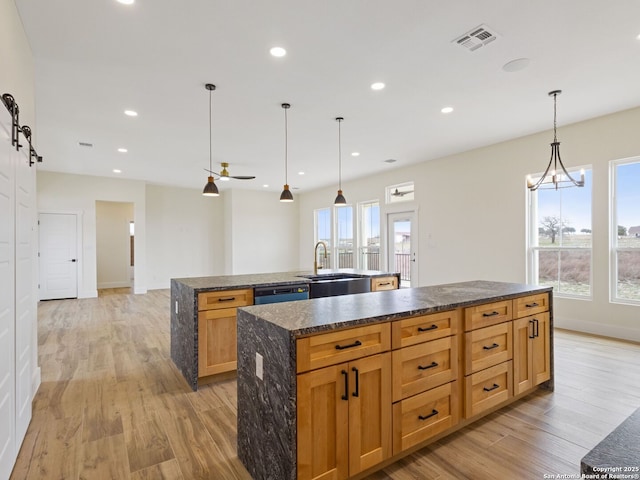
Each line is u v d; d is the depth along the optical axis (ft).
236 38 8.56
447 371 6.91
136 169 23.20
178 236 30.83
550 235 16.10
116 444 7.00
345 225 28.66
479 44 8.92
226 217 32.40
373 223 26.05
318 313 6.12
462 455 6.56
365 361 5.72
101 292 27.86
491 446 6.83
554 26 8.18
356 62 9.75
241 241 31.40
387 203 24.41
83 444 6.99
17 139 6.59
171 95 11.74
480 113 13.64
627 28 8.26
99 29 8.13
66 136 16.10
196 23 7.95
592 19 7.93
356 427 5.59
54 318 18.52
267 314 6.05
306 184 29.35
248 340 6.19
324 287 12.05
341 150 18.83
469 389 7.30
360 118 14.06
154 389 9.64
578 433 7.25
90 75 10.31
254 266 32.09
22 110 8.05
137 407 8.58
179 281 11.22
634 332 13.35
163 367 11.34
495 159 17.81
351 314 6.01
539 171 16.11
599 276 14.26
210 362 9.78
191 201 31.48
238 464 6.38
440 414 6.80
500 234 17.63
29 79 8.82
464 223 19.29
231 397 9.14
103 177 25.62
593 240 14.40
